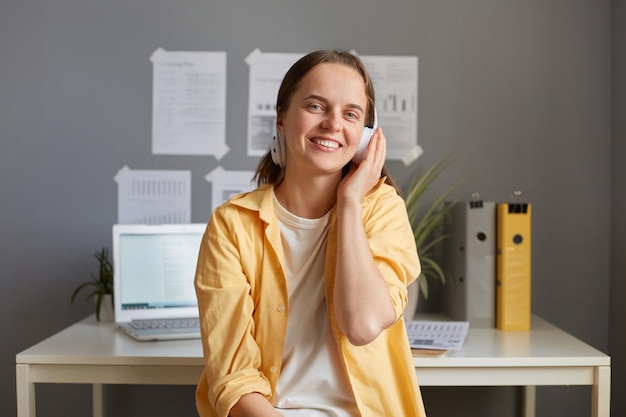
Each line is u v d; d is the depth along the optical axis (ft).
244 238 5.12
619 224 8.29
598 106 8.54
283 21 8.51
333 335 4.96
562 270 8.57
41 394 8.69
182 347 6.49
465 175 8.54
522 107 8.54
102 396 8.32
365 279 4.68
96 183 8.54
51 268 8.57
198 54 8.51
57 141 8.54
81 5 8.51
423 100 8.54
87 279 8.57
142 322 7.42
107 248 8.57
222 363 4.92
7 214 8.56
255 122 8.54
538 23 8.53
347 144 4.91
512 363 6.18
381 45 8.52
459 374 6.23
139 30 8.52
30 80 8.51
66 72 8.51
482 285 7.46
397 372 5.12
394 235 5.07
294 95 4.94
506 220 7.34
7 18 8.51
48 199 8.56
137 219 8.55
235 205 5.21
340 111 4.85
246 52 8.52
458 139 8.54
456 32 8.53
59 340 6.79
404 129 8.53
